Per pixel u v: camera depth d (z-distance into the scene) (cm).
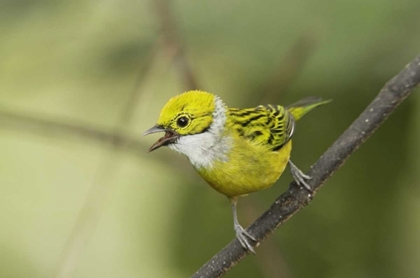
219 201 1176
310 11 900
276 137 950
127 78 1055
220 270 803
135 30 998
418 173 1073
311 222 1148
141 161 1307
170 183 1280
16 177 1564
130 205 1420
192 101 923
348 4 888
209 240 1187
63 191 1556
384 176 1112
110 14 1012
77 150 1536
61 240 1484
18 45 1055
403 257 1139
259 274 1212
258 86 1056
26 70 1083
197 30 945
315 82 939
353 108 1059
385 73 879
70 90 1164
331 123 1084
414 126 1047
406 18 870
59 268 963
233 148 923
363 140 766
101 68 1038
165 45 958
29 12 1038
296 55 906
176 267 1216
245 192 947
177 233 1212
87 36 1030
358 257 1141
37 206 1530
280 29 912
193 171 1084
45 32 1048
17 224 1516
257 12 923
